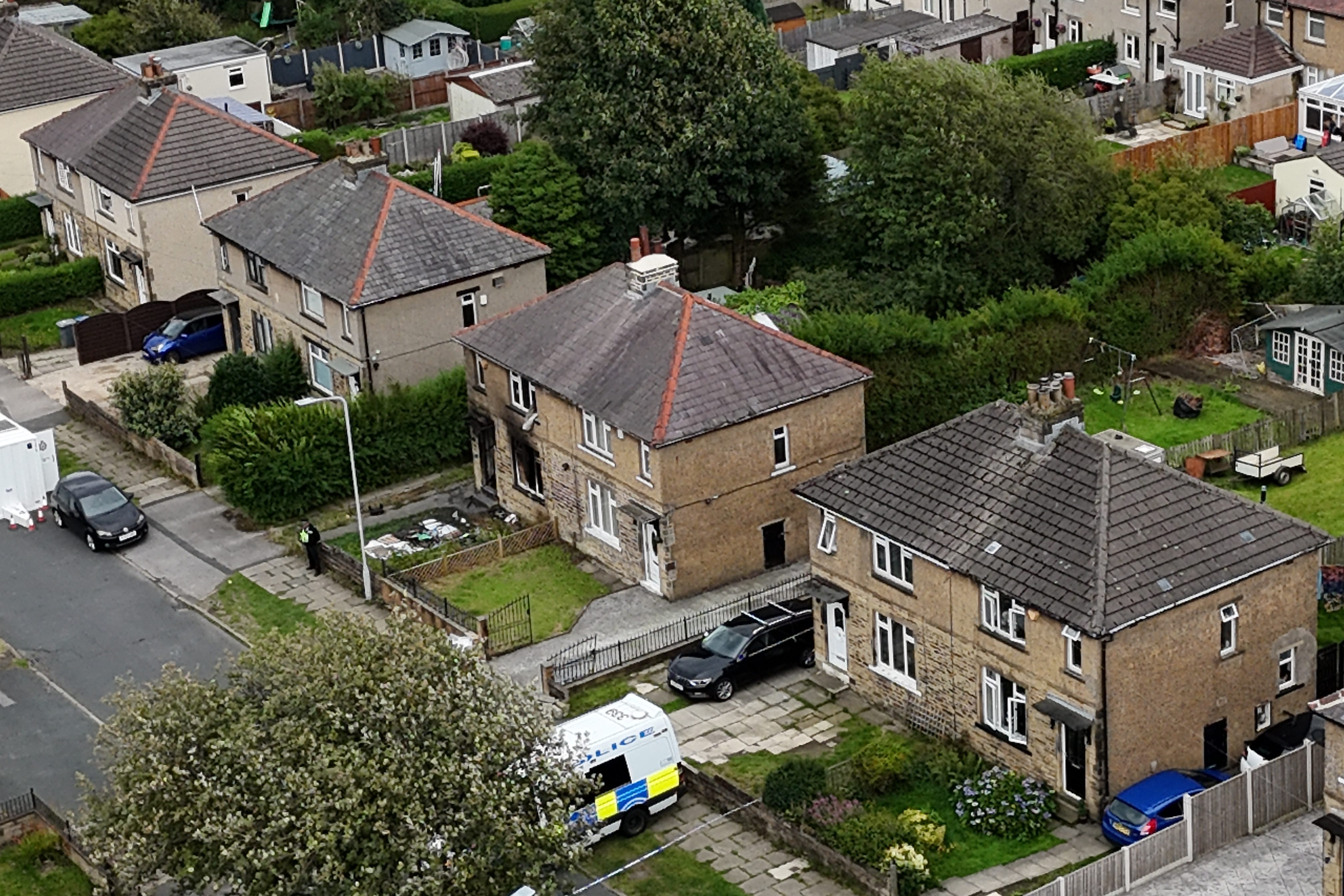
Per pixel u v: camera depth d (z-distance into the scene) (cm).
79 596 7325
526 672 6600
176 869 4909
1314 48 10738
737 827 5747
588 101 8994
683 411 6812
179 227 9331
